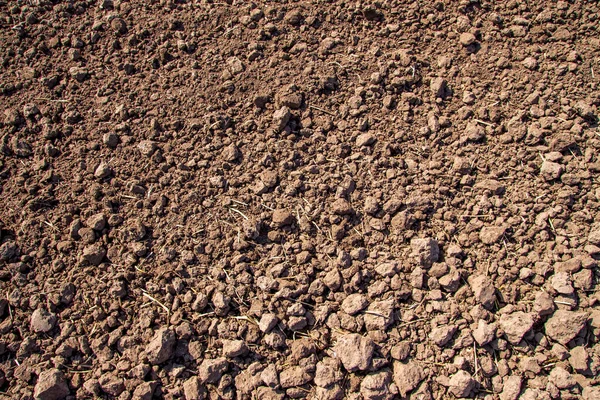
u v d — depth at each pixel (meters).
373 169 0.84
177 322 0.73
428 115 0.89
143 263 0.78
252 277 0.76
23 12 1.00
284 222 0.79
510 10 0.99
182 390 0.70
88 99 0.91
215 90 0.91
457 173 0.83
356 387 0.69
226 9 1.00
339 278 0.75
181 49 0.96
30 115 0.89
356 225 0.80
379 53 0.94
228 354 0.71
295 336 0.73
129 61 0.95
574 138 0.84
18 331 0.75
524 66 0.93
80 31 0.98
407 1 1.00
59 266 0.78
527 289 0.75
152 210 0.81
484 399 0.69
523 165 0.84
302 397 0.69
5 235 0.80
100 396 0.70
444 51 0.95
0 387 0.71
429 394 0.69
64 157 0.86
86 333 0.74
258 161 0.85
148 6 1.01
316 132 0.87
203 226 0.80
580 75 0.91
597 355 0.70
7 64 0.95
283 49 0.96
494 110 0.88
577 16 0.97
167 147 0.86
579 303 0.74
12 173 0.85
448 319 0.73
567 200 0.80
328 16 0.99
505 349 0.71
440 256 0.77
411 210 0.80
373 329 0.72
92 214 0.81
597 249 0.76
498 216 0.80
